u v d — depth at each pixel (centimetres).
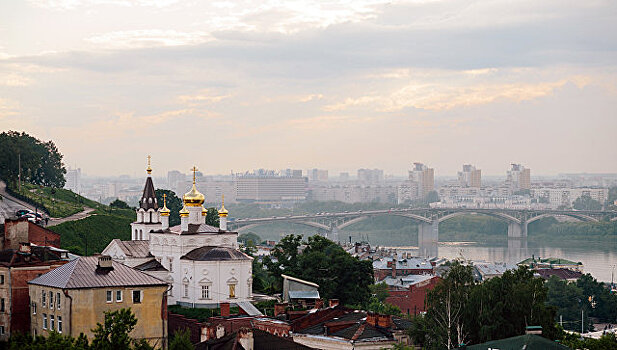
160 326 12888
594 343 14800
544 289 14112
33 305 13150
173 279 18900
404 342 13712
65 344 10350
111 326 10800
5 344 10850
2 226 16612
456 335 13562
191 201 19600
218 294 18325
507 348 11688
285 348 11462
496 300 13938
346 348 13100
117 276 12825
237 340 11025
